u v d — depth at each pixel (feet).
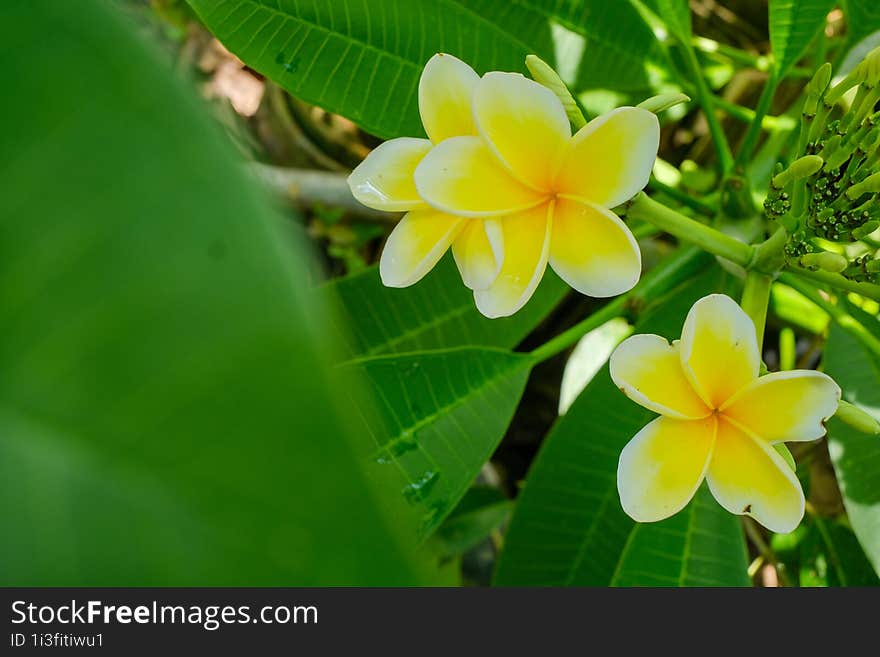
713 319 1.66
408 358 1.92
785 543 2.52
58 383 0.61
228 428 0.60
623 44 2.30
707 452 1.67
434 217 1.68
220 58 4.41
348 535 0.61
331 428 0.60
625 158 1.63
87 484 0.62
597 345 2.91
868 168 1.80
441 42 2.01
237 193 0.61
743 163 2.20
